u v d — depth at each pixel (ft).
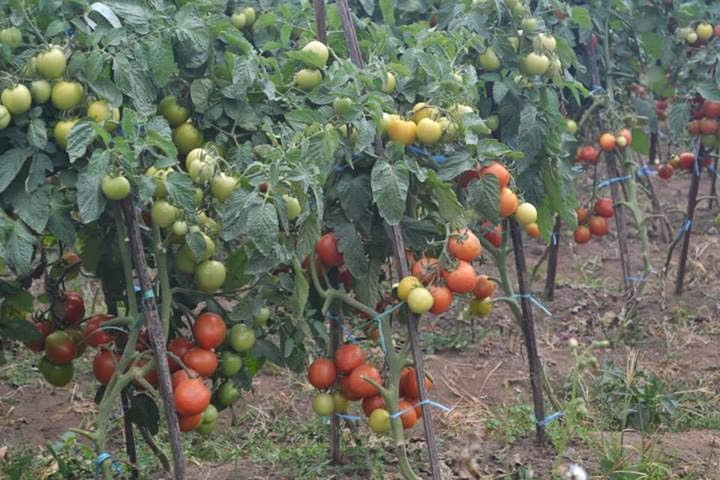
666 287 16.16
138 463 10.75
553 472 10.57
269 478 10.73
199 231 8.85
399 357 9.42
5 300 9.62
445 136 9.26
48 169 8.68
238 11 11.63
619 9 14.29
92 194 8.37
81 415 12.55
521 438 11.51
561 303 15.74
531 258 17.99
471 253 9.18
